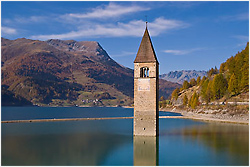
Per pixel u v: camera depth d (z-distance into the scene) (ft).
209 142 290.76
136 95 300.20
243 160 219.82
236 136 333.01
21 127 459.73
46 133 378.12
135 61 299.38
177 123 516.73
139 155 239.09
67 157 232.12
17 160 220.43
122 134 364.79
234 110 598.34
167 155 237.86
